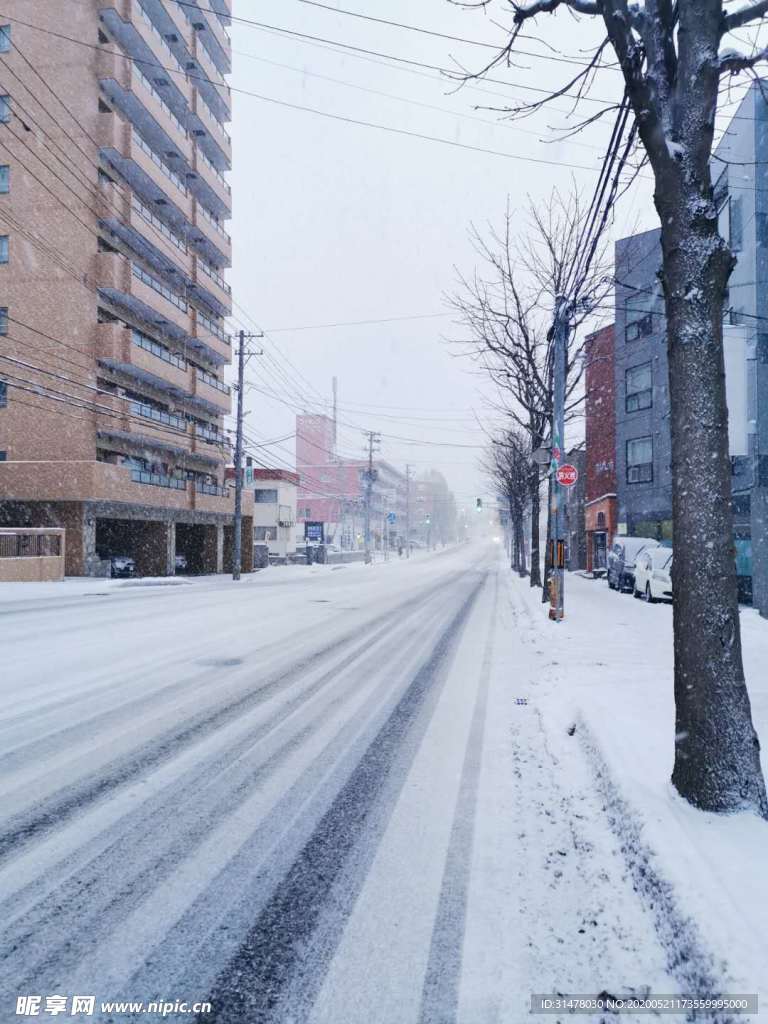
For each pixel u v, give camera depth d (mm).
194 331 37938
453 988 2320
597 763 4258
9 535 24188
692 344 3543
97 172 29625
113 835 3531
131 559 32250
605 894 2873
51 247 28984
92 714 5965
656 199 3771
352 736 5426
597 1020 2135
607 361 31172
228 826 3666
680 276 3602
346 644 10297
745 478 15273
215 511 39188
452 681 7672
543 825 3670
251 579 32812
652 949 2465
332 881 3068
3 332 28984
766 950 2094
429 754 4961
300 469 96438
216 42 41031
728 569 3406
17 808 3873
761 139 14438
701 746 3309
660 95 3738
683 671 3430
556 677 7199
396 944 2580
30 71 29453
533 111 5547
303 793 4168
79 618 13438
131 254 32875
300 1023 2150
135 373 32438
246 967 2436
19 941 2574
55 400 28703
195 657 8914
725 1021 1943
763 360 14508
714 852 2785
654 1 3834
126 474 29984
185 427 37531
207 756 4859
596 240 9875
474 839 3512
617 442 29234
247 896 2930
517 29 4949
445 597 20312
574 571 40500
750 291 14914
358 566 50844
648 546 20594
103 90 30375
